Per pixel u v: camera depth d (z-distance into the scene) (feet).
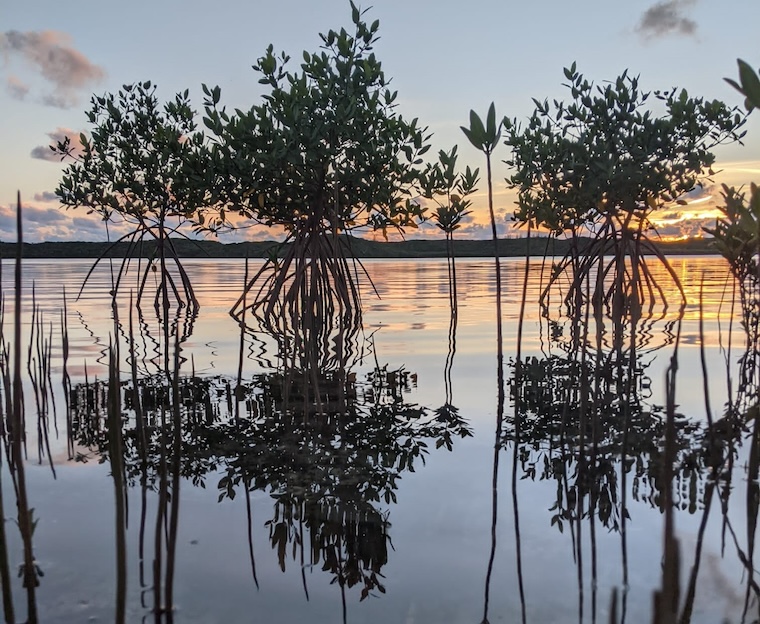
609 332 32.27
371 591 8.34
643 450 13.97
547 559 9.18
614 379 21.58
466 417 17.10
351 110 26.71
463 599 8.14
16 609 7.77
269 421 16.55
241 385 20.97
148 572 8.73
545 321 37.58
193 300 42.93
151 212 40.24
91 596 8.08
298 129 26.81
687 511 10.69
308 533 10.09
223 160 30.01
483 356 26.55
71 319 38.06
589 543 9.65
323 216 31.17
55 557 9.08
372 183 30.09
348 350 28.25
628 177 27.55
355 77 28.22
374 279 83.97
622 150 28.40
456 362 25.27
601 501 11.22
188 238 41.98
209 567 8.95
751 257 18.51
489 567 8.99
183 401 18.67
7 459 13.39
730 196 14.12
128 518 10.48
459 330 34.30
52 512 10.62
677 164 28.48
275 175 29.35
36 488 11.72
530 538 9.85
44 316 39.27
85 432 15.40
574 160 28.14
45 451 13.93
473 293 59.36
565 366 24.09
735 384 20.22
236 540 9.80
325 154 27.58
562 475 12.58
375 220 32.48
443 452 14.11
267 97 27.73
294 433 15.52
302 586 8.46
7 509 10.77
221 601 8.07
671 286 59.16
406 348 28.68
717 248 18.69
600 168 27.30
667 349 26.94
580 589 8.36
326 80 28.14
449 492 11.74
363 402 18.74
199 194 33.17
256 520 10.55
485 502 11.28
